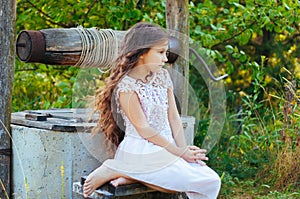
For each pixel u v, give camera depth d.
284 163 4.25
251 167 4.56
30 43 3.30
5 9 3.43
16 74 6.05
